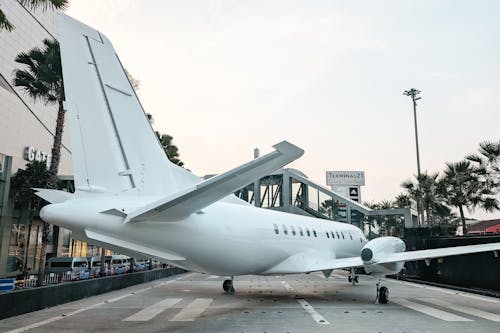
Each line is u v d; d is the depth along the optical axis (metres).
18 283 14.29
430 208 29.44
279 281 20.42
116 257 28.28
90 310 9.91
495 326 7.90
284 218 13.41
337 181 42.34
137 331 7.27
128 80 9.11
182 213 8.30
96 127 8.38
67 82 8.13
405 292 14.65
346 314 9.36
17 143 27.64
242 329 7.50
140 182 8.84
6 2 28.34
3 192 24.16
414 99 33.34
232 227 10.53
